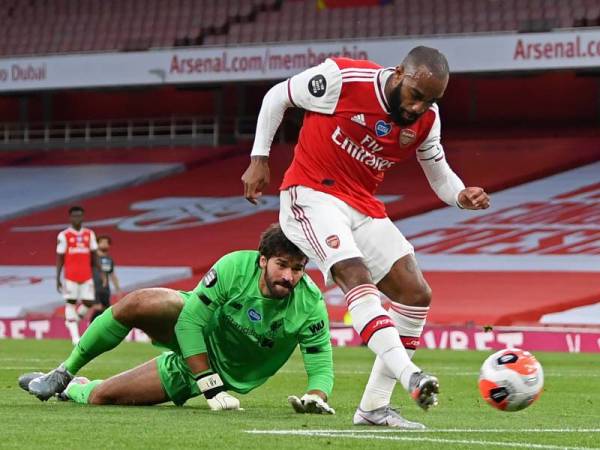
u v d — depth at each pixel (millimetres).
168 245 52469
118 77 55406
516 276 43938
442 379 21984
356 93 11398
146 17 61688
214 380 13094
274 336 13148
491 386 11195
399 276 11742
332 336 38750
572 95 58125
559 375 23594
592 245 46000
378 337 10883
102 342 13828
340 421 12141
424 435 10727
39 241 54562
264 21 59281
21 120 66938
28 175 62188
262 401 15625
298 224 11672
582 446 9969
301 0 59344
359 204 11586
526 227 48812
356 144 11492
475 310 41062
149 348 34219
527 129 58688
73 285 34844
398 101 11266
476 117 59500
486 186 53094
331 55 51156
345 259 11203
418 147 12047
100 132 65938
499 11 54875
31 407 13500
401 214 52250
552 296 41688
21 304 47250
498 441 10266
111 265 38125
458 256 46781
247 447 9539
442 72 11141
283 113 11938
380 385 11719
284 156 59375
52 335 42469
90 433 10531
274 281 12594
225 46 53250
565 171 53969
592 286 42250
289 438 10203
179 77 54219
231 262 12922
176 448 9477
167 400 13828
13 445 9641
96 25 62312
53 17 63344
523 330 36219
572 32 48125
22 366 24703
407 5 56844
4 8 64625
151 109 64875
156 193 58531
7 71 57188
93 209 57531
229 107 63688
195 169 60719
